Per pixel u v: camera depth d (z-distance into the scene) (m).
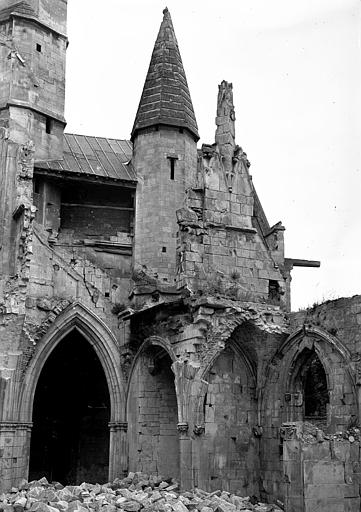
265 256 30.94
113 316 33.38
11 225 33.28
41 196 37.03
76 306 32.53
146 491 26.69
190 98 40.19
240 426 28.33
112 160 40.44
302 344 27.72
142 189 38.03
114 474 31.73
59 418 39.31
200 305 27.48
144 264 36.72
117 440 32.09
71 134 43.03
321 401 36.53
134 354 32.31
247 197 31.39
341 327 26.03
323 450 22.66
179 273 29.75
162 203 37.41
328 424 26.08
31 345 31.06
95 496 24.67
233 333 28.47
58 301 32.22
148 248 36.94
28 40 39.31
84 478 38.78
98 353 32.91
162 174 37.78
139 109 39.38
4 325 30.45
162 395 32.00
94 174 37.41
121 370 32.84
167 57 40.19
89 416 39.50
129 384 32.47
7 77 38.41
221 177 31.08
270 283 30.81
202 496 25.14
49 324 31.70
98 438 39.19
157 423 31.67
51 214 37.25
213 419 27.73
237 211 31.00
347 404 25.33
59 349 37.75
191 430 27.09
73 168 37.94
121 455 31.92
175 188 37.81
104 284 33.62
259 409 28.78
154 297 32.81
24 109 38.06
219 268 29.89
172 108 38.72
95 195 38.84
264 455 28.22
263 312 28.33
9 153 34.25
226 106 32.34
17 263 31.62
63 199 38.44
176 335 29.06
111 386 32.69
